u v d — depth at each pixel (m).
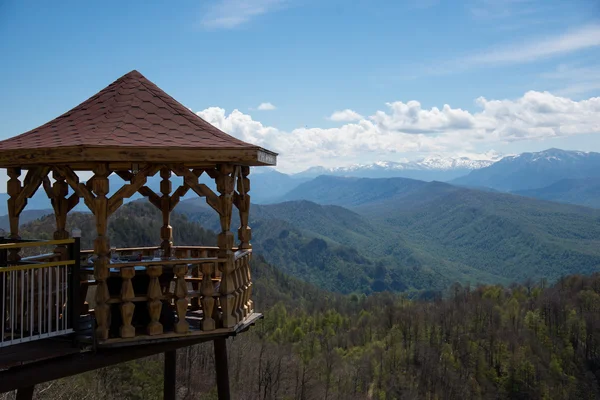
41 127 8.00
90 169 9.08
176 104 8.47
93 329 6.66
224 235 7.37
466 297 120.00
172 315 8.15
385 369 82.69
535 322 103.50
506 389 84.62
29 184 7.55
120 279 7.77
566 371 91.06
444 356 89.25
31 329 6.38
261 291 114.50
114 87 8.49
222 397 8.89
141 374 36.03
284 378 51.47
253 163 7.49
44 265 6.46
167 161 6.82
